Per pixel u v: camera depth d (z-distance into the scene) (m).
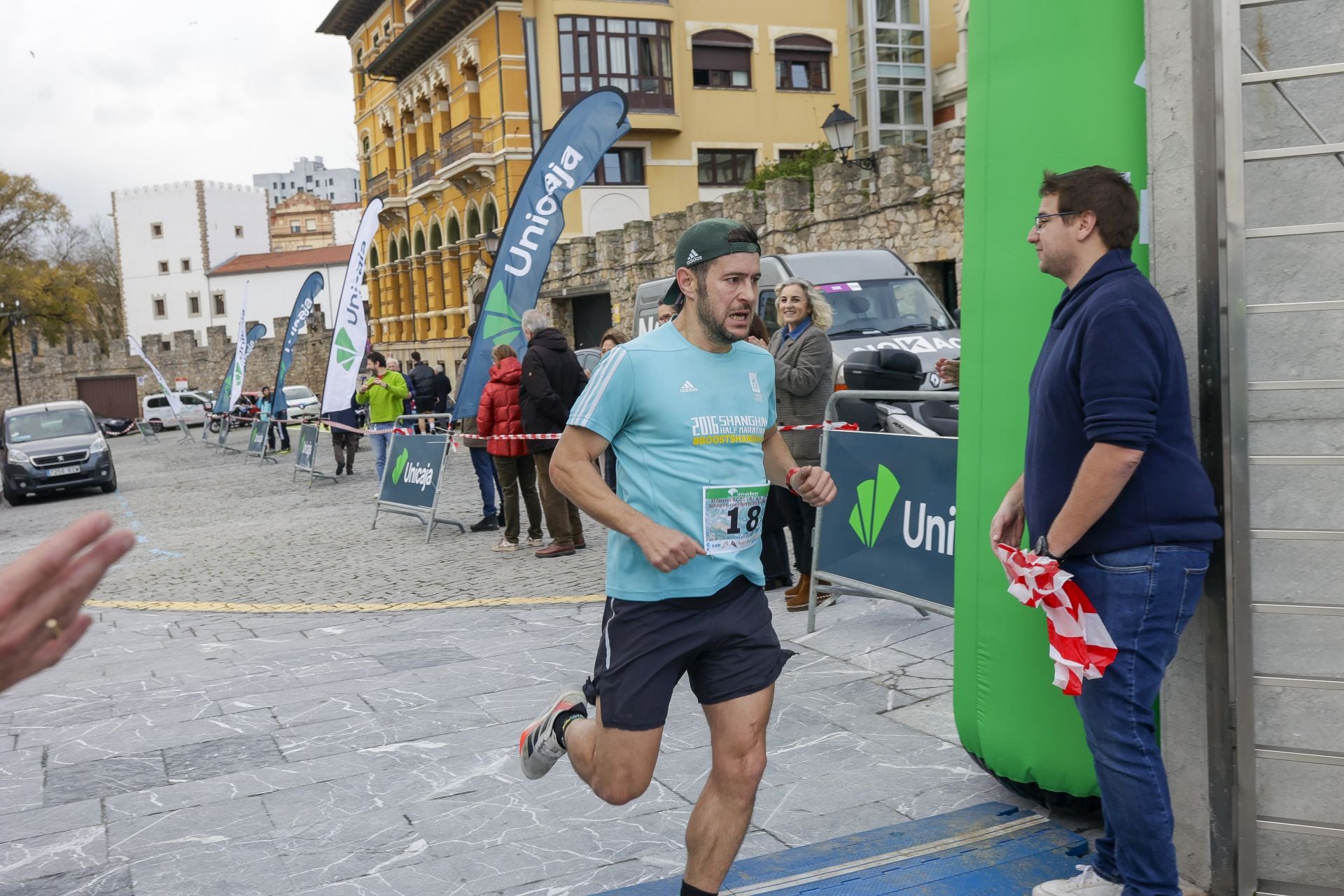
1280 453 2.72
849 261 11.89
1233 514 2.67
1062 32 3.01
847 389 8.66
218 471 22.66
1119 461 2.40
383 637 6.49
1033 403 2.67
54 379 57.38
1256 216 2.73
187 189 83.25
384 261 48.75
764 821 3.46
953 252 17.69
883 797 3.58
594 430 2.57
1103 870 2.84
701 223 2.63
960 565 3.44
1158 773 2.56
